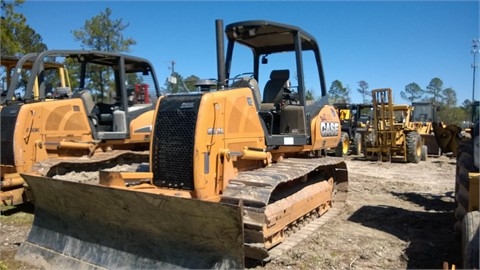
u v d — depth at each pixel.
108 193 4.31
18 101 7.96
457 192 5.50
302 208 5.71
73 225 4.87
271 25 5.82
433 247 5.22
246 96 5.46
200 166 4.71
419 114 20.31
